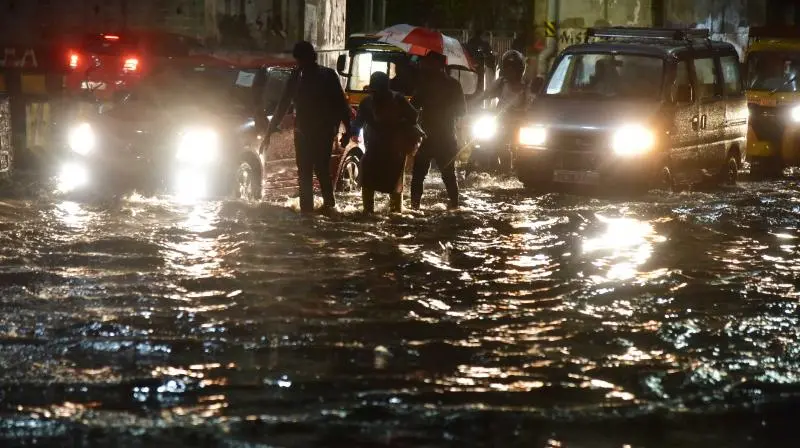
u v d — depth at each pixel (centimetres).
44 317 1424
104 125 2584
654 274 1833
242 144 2592
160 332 1370
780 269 1914
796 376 1236
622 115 3002
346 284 1697
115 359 1251
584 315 1525
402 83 3359
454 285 1714
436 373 1228
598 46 3186
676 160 3081
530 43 7475
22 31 4169
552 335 1410
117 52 3422
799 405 1129
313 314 1492
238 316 1466
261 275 1739
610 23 7469
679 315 1534
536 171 3053
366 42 4191
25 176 2909
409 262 1894
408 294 1639
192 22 4469
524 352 1324
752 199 2994
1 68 3362
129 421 1043
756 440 1028
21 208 2362
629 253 2045
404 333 1405
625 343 1375
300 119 2470
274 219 2330
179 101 2681
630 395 1158
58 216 2267
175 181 2527
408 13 7631
